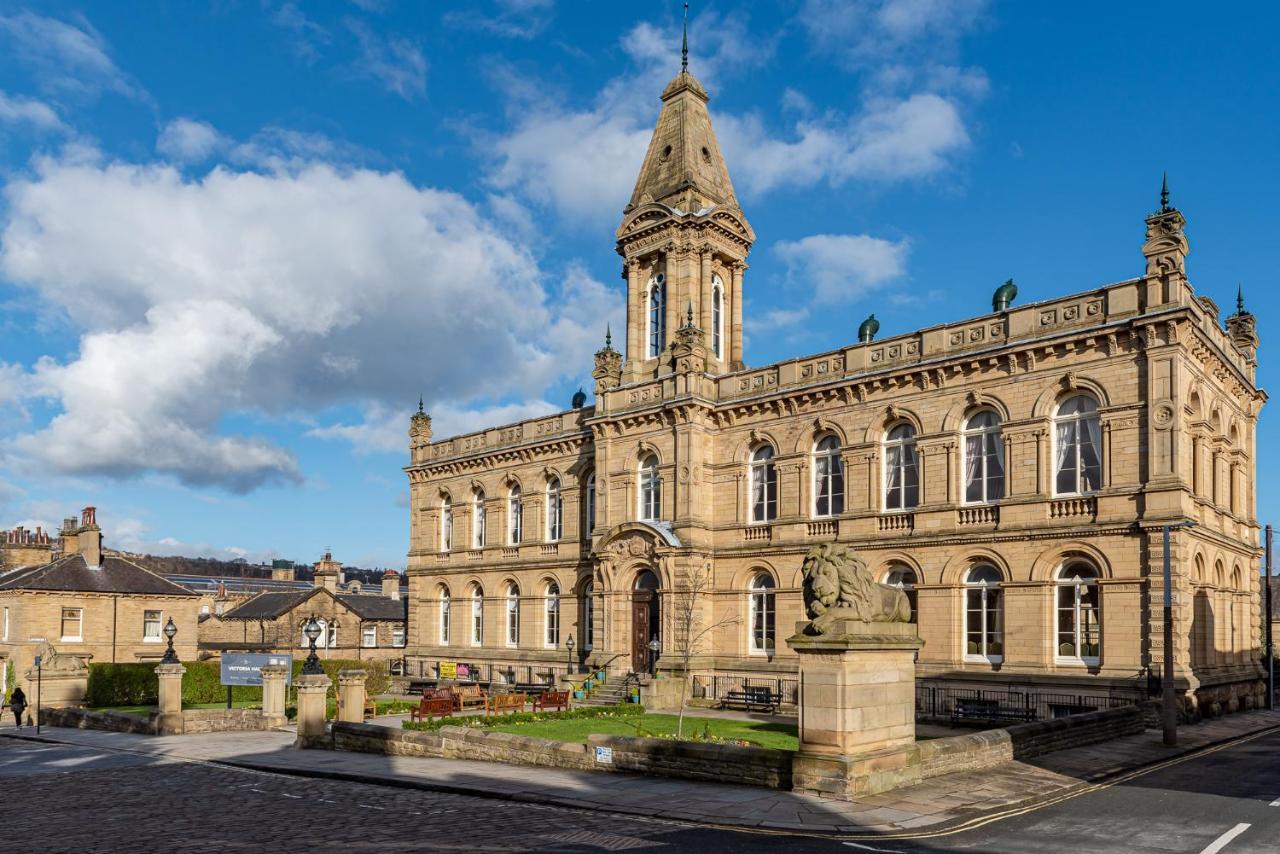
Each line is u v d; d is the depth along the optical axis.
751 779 19.19
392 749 25.73
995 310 37.12
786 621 38.56
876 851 14.39
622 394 44.56
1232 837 15.00
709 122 49.66
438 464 55.56
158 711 37.28
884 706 19.14
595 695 39.91
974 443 34.69
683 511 40.97
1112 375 31.27
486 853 14.44
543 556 49.31
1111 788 19.50
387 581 80.81
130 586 58.28
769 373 40.72
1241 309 38.62
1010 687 32.09
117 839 15.88
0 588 55.38
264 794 20.33
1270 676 36.44
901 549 35.53
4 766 26.12
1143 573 29.92
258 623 67.44
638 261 48.00
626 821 16.70
